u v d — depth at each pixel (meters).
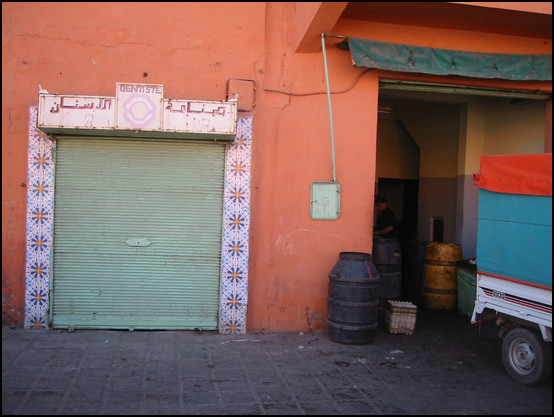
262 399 4.86
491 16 6.72
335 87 7.02
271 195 6.89
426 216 10.41
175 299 6.80
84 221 6.66
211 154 6.78
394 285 7.57
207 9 6.80
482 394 5.16
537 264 5.14
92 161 6.65
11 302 6.64
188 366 5.61
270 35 6.92
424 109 10.23
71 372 5.27
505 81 7.45
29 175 6.56
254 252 6.88
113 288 6.73
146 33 6.71
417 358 6.23
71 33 6.62
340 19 6.89
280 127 6.90
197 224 6.79
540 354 5.20
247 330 6.88
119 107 6.08
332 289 6.64
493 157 5.75
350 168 7.06
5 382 4.93
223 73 6.80
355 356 6.19
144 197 6.72
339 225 7.03
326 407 4.74
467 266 8.28
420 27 7.15
